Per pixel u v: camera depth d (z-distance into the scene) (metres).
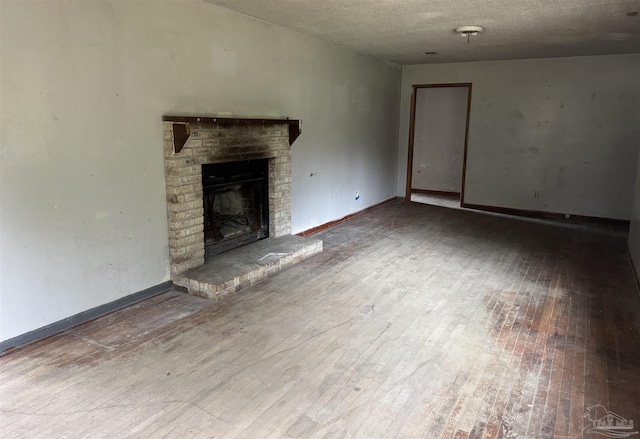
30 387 2.27
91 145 2.88
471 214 6.90
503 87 6.80
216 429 1.99
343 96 5.83
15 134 2.48
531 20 4.13
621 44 5.26
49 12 2.56
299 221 5.25
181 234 3.57
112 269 3.14
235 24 3.90
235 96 4.00
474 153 7.20
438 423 2.05
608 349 2.76
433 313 3.24
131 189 3.19
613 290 3.76
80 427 1.99
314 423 2.04
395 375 2.44
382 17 4.07
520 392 2.30
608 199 6.34
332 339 2.83
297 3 3.61
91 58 2.81
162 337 2.82
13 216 2.53
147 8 3.12
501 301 3.49
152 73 3.22
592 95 6.23
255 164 4.36
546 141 6.63
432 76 7.34
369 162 6.83
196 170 3.61
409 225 6.06
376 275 4.03
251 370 2.46
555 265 4.42
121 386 2.29
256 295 3.52
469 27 4.44
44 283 2.73
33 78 2.53
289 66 4.68
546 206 6.79
